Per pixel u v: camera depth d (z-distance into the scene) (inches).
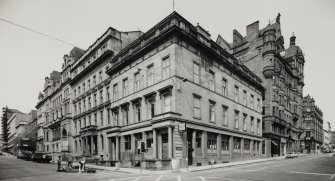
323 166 898.7
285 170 785.6
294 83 2748.5
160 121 1015.0
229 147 1374.3
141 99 1206.3
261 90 1905.8
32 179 744.3
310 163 1075.9
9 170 1056.8
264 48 2127.2
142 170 984.3
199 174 758.5
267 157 1941.4
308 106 3754.9
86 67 1782.7
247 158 1556.3
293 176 627.2
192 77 1130.0
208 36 1288.1
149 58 1186.0
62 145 2014.0
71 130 2036.2
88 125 1697.8
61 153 1993.1
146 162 1050.7
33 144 2726.4
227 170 863.1
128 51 1362.0
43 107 2982.3
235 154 1424.7
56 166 1315.2
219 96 1317.7
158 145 1059.9
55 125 2351.1
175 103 1010.1
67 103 2164.1
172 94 1029.2
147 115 1162.0
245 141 1577.3
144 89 1193.4
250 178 610.2
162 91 1075.9
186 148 1023.6
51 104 2672.2
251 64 2213.3
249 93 1692.9
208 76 1248.8
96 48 1692.9
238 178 618.5
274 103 2073.1
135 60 1286.9
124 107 1331.2
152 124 1059.9
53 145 2423.7
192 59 1141.1
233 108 1443.2
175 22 1069.1
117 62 1434.5
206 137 1169.4
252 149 1642.5
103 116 1546.5
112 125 1423.5
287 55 2886.3
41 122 3006.9
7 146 4945.9
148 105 1166.3
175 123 992.2
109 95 1504.7
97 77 1669.5
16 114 4783.5
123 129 1301.7
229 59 1473.9
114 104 1428.4
